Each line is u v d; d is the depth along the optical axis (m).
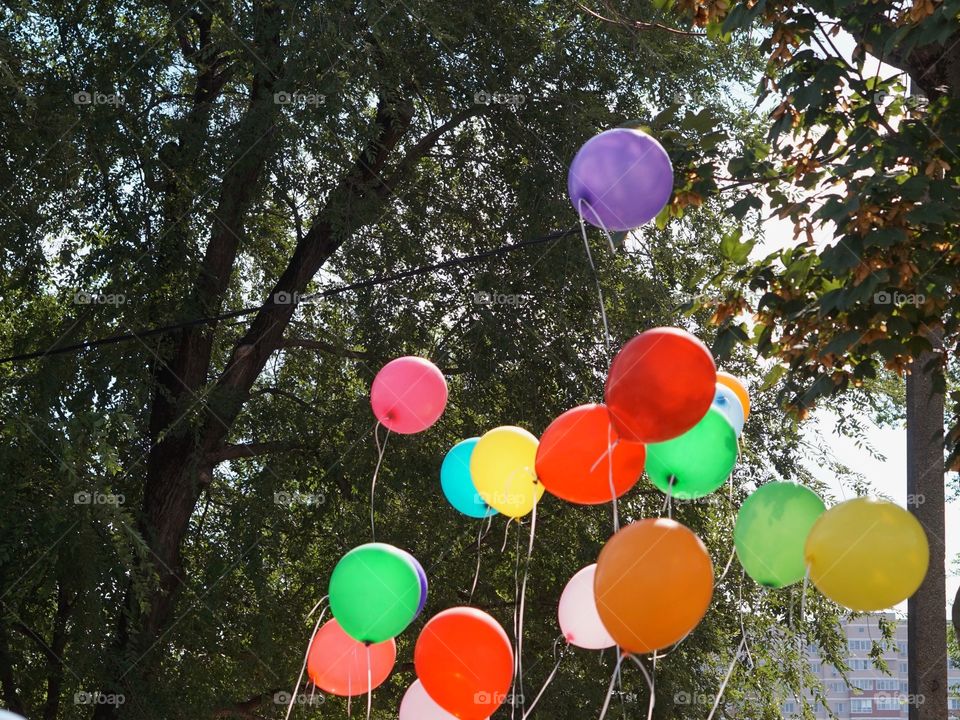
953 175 5.97
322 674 5.29
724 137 6.42
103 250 9.68
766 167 6.53
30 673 9.73
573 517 10.29
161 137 9.38
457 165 10.83
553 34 10.78
